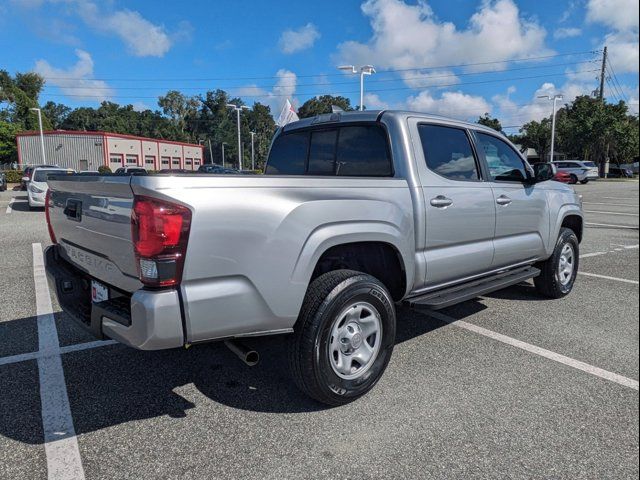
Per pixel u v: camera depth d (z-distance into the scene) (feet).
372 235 10.16
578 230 19.15
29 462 8.10
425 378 11.28
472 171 13.67
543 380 11.22
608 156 163.73
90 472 7.86
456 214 12.46
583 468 8.04
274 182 8.83
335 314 9.39
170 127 356.59
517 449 8.54
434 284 12.39
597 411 9.84
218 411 9.81
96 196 9.32
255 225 8.41
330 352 9.53
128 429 9.14
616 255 28.22
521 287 19.95
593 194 85.20
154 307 7.60
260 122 369.50
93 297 10.04
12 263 24.36
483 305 17.30
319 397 9.62
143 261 7.75
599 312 16.52
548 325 15.11
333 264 10.98
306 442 8.71
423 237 11.60
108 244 9.07
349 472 7.89
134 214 7.82
